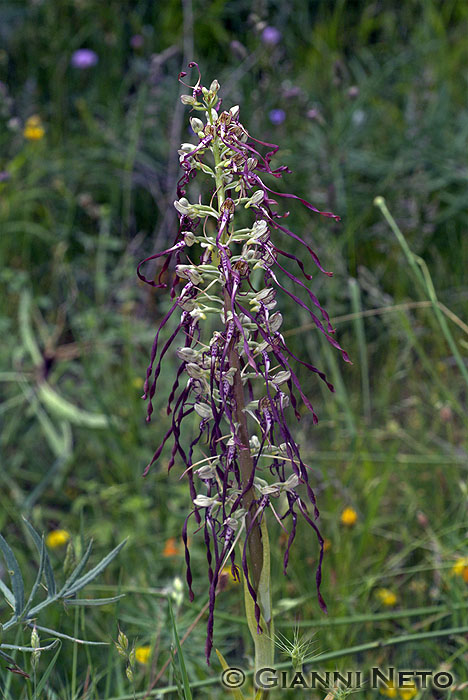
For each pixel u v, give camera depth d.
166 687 1.90
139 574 2.41
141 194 4.23
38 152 4.27
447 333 2.35
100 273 3.65
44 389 3.24
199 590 2.38
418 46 4.86
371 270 3.81
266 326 1.14
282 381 1.16
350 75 4.89
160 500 2.75
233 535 1.22
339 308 3.46
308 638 1.93
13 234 4.09
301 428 3.07
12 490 2.81
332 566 2.39
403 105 4.70
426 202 3.91
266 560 1.21
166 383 3.21
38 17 5.04
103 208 3.78
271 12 5.17
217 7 4.91
